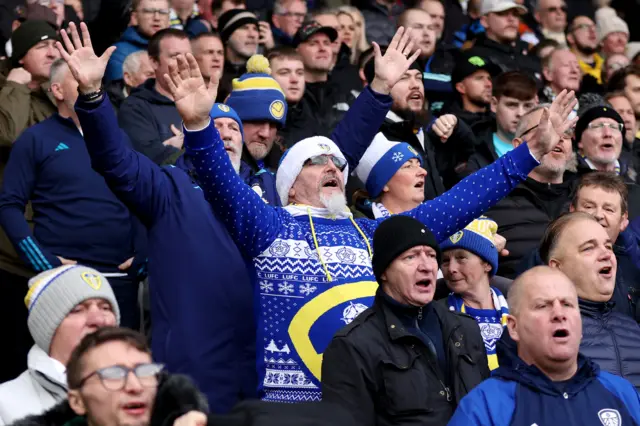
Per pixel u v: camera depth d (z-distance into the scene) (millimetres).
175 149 22547
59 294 15703
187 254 17703
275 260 17281
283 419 10664
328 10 32906
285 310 17156
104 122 17062
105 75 27688
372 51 28922
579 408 14680
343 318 17016
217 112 19938
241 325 17750
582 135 26359
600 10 40438
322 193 17938
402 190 21078
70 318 15688
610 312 18328
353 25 33656
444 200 18172
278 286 17219
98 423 12602
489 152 25906
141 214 17906
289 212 17781
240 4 33562
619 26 39969
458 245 19422
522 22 39531
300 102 26281
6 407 15250
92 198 21141
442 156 25672
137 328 21703
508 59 32344
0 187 22359
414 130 25078
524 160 18406
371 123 20219
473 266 19438
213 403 17406
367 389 15523
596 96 28641
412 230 16125
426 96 30984
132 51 27656
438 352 15984
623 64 37875
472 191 18234
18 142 21219
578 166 25234
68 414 13031
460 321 16312
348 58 30391
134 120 23406
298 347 17016
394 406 15422
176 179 18125
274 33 33594
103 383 12531
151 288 17906
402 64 20453
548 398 14711
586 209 21266
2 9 28203
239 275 17781
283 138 25328
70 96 21266
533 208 23312
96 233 21078
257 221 17172
